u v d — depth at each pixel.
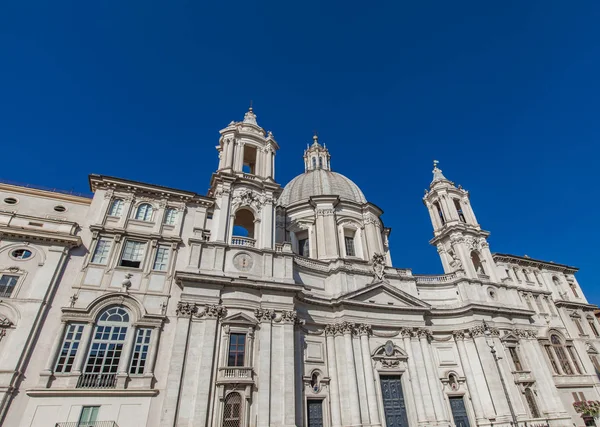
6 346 21.28
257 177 35.78
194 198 31.91
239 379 24.31
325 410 28.67
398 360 32.91
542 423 32.59
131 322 24.84
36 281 23.77
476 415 32.78
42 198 28.64
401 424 30.25
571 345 42.38
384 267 38.50
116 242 27.33
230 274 28.83
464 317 37.66
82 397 21.41
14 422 19.70
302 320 30.94
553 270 49.00
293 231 42.91
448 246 46.00
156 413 22.39
